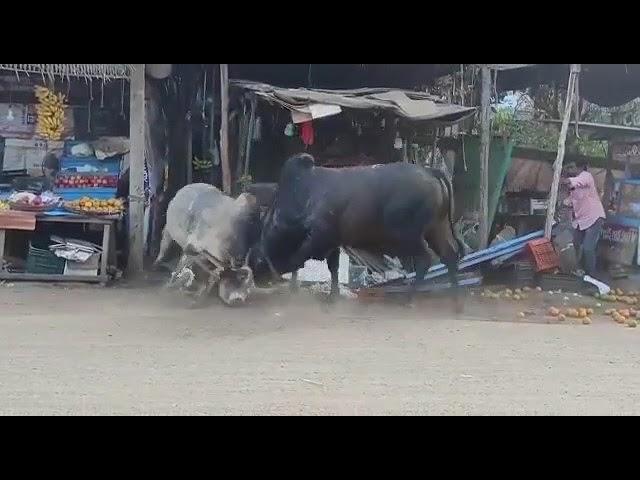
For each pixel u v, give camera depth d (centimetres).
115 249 1088
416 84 1274
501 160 1207
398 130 1199
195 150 1222
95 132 1169
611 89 1234
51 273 1041
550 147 1238
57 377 593
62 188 1089
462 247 962
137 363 640
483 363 673
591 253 1113
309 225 893
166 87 1209
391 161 1205
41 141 1145
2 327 762
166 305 901
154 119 1202
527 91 1263
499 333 802
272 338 746
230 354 679
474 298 1016
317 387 585
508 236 1216
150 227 1191
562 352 724
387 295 1009
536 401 562
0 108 1136
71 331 752
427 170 920
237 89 1145
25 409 512
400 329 805
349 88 1272
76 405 525
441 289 1046
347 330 793
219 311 871
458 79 1245
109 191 1093
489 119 1126
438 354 702
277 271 909
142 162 1074
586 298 1050
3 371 605
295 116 1025
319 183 898
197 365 639
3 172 1138
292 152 1188
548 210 1106
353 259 1061
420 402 552
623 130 1210
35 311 849
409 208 898
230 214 896
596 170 1245
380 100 1068
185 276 884
